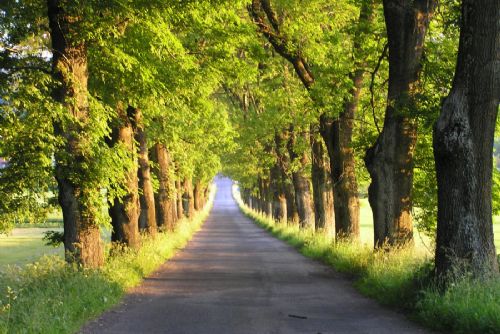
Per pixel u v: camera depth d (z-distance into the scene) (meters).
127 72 14.51
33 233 53.62
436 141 9.98
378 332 8.73
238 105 41.31
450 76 15.66
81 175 12.98
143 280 16.08
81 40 12.88
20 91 13.28
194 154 37.28
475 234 9.74
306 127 28.48
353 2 18.27
